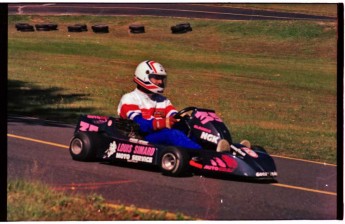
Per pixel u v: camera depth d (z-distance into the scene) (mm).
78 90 22812
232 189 8125
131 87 24859
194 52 35219
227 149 8547
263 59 34000
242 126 16359
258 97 24016
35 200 6711
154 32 39781
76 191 7410
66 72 28109
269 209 7234
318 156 12148
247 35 38688
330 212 7320
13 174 8188
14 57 31875
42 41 37219
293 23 40000
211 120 8781
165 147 8727
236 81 27891
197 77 28422
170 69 30375
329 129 17438
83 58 32562
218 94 24125
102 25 39875
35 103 18219
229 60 33438
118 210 6500
